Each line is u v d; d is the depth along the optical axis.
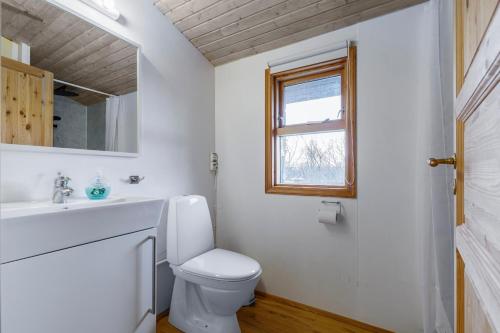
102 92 1.41
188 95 1.99
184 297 1.59
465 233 0.61
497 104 0.40
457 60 0.72
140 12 1.62
